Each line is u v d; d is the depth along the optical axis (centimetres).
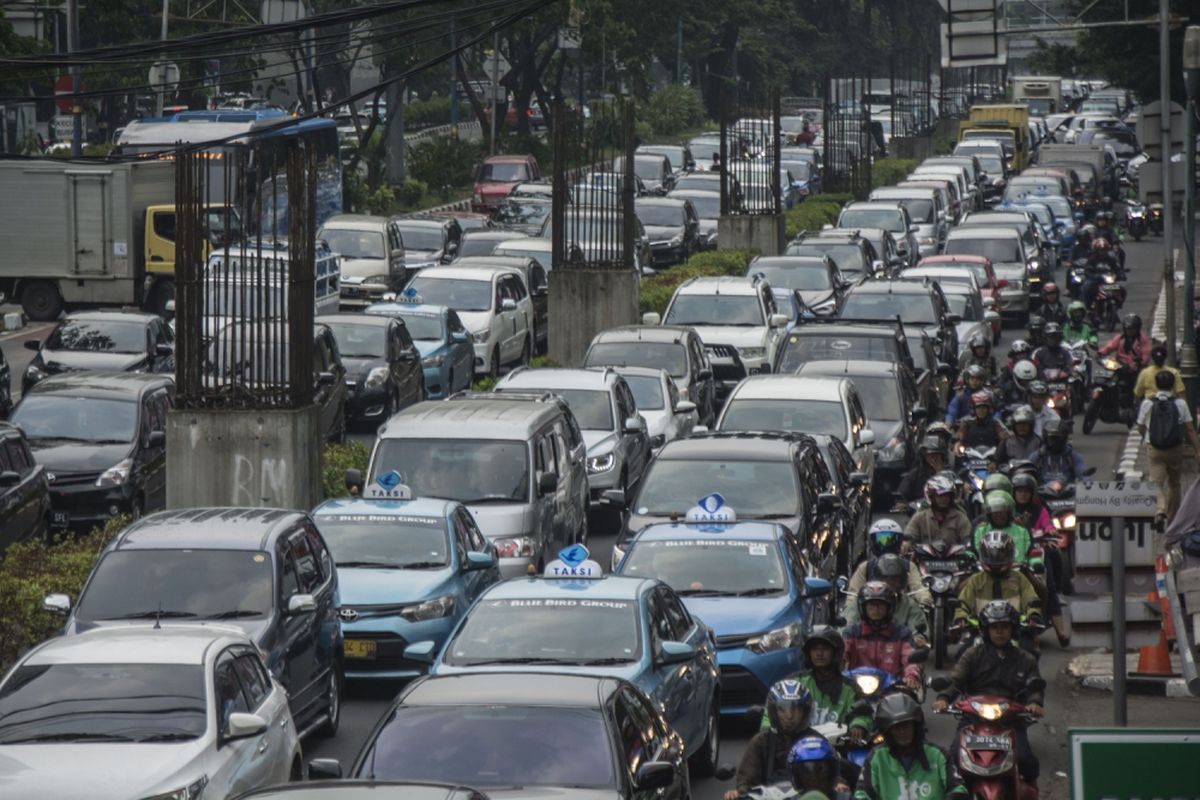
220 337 6712
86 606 4203
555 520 6150
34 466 6178
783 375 7194
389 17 19575
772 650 4391
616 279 10475
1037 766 3328
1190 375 8006
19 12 15662
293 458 6047
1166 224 8700
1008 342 12506
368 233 12825
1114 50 18200
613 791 2886
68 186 12506
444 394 9856
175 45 6406
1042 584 4294
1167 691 4750
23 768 3072
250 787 3306
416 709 3061
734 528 4741
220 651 3444
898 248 14375
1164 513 6575
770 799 2880
